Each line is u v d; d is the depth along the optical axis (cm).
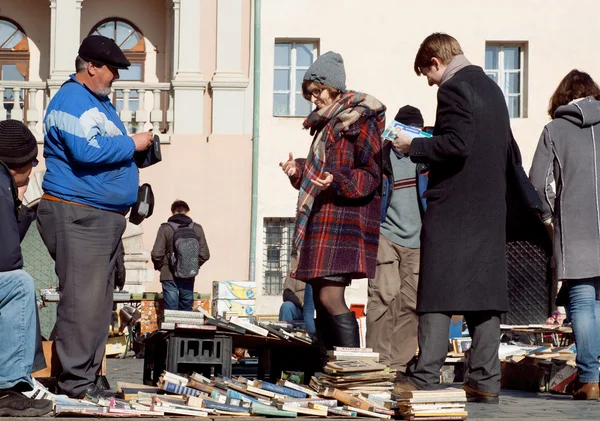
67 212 936
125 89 3136
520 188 975
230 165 3097
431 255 924
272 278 3083
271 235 3103
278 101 3145
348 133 938
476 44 3186
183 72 3122
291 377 1048
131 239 3003
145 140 980
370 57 3155
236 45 3130
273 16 3125
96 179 941
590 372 1085
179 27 3131
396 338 1310
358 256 935
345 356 923
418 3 3173
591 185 1096
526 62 3203
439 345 922
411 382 918
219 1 3131
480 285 917
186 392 894
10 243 855
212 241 3072
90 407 822
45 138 951
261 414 847
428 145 919
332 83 954
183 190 3084
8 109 3195
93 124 936
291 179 993
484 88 931
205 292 3041
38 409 827
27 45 3397
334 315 943
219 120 3105
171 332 989
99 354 954
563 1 3200
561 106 1115
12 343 845
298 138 3106
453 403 847
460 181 922
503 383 1295
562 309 2909
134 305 2359
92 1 3378
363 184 930
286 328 1155
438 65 949
